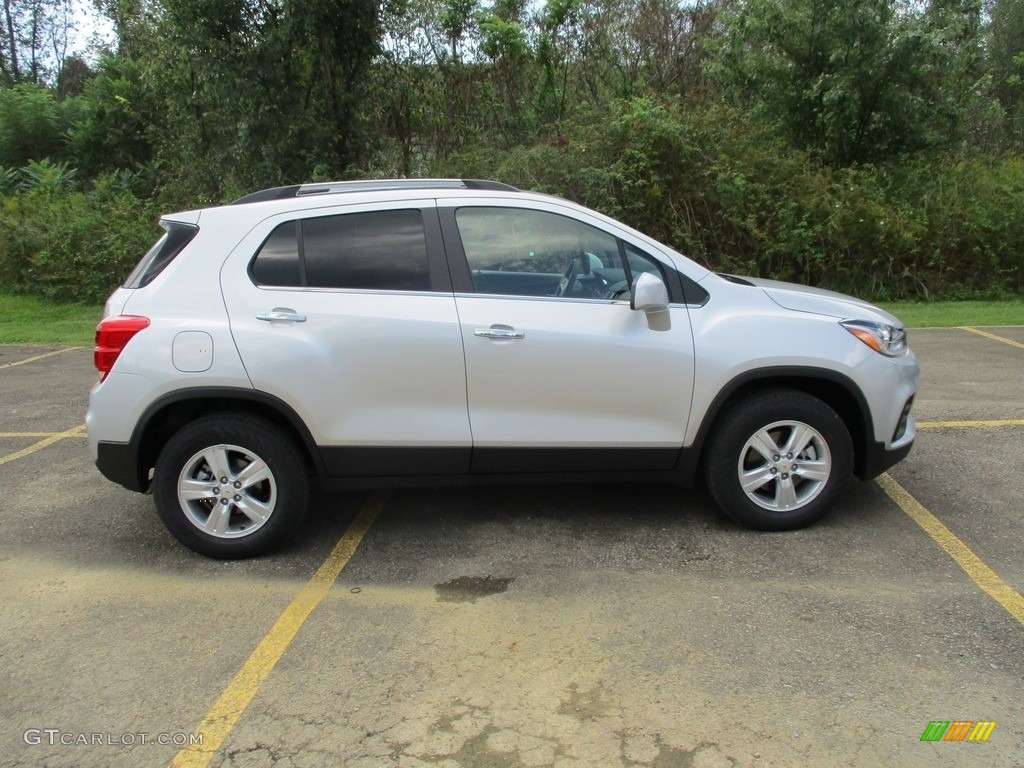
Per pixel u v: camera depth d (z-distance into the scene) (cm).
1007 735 272
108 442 400
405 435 404
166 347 392
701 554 408
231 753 274
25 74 3048
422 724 285
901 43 1248
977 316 1090
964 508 455
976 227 1254
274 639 342
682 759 263
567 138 1345
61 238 1388
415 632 344
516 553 416
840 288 1262
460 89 1667
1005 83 1858
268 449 402
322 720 289
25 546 438
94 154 1994
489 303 404
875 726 277
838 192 1248
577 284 416
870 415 418
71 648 339
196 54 1288
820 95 1327
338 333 396
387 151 1491
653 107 1308
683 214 1283
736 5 1653
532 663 319
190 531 410
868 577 379
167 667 324
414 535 441
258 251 406
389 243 410
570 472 420
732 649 324
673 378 406
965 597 359
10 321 1227
